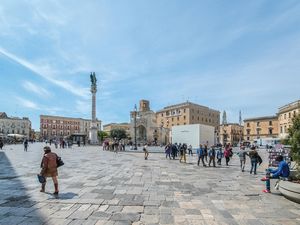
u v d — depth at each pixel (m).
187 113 108.88
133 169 18.30
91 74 73.00
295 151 10.55
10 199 9.13
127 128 155.75
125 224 6.78
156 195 9.98
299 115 10.81
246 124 108.12
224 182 13.23
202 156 21.89
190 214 7.66
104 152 40.50
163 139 102.56
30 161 23.19
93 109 73.00
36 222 6.82
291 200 9.34
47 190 10.66
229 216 7.52
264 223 6.96
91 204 8.57
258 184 12.71
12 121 133.12
